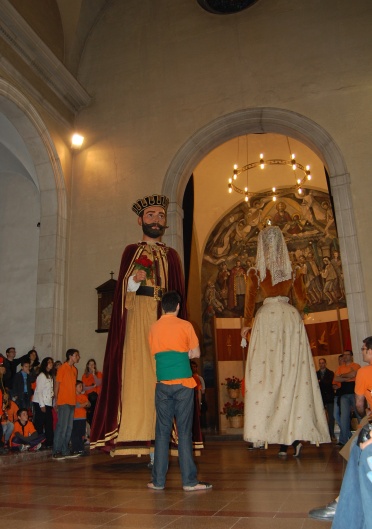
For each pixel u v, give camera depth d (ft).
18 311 37.83
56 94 35.29
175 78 35.91
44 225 34.01
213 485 12.87
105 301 32.60
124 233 33.86
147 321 18.35
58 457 23.54
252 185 58.65
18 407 27.61
